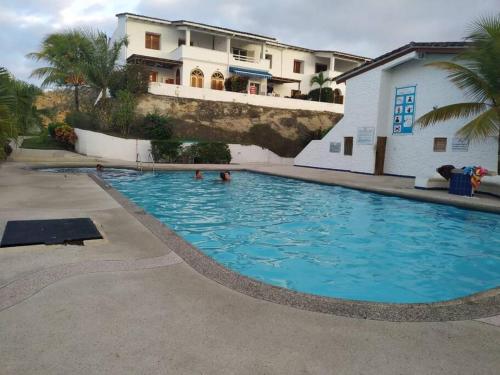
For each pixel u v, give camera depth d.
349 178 16.80
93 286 3.71
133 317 3.11
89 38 28.11
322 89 37.47
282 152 28.84
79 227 5.81
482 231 8.48
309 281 5.60
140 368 2.43
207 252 6.87
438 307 3.48
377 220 9.48
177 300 3.46
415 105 17.83
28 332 2.82
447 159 16.50
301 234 8.17
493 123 12.43
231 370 2.45
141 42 32.41
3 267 4.12
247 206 11.20
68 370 2.38
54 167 17.44
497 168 14.72
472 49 13.18
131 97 25.45
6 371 2.35
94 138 22.80
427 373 2.49
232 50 36.59
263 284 3.88
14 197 8.77
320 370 2.48
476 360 2.65
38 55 29.23
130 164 19.84
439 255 6.88
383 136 19.19
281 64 38.88
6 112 12.99
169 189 14.09
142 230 5.93
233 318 3.16
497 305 3.54
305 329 3.02
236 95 30.89
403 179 16.92
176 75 33.12
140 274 4.07
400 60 17.59
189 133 26.94
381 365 2.56
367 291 5.27
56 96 39.06
